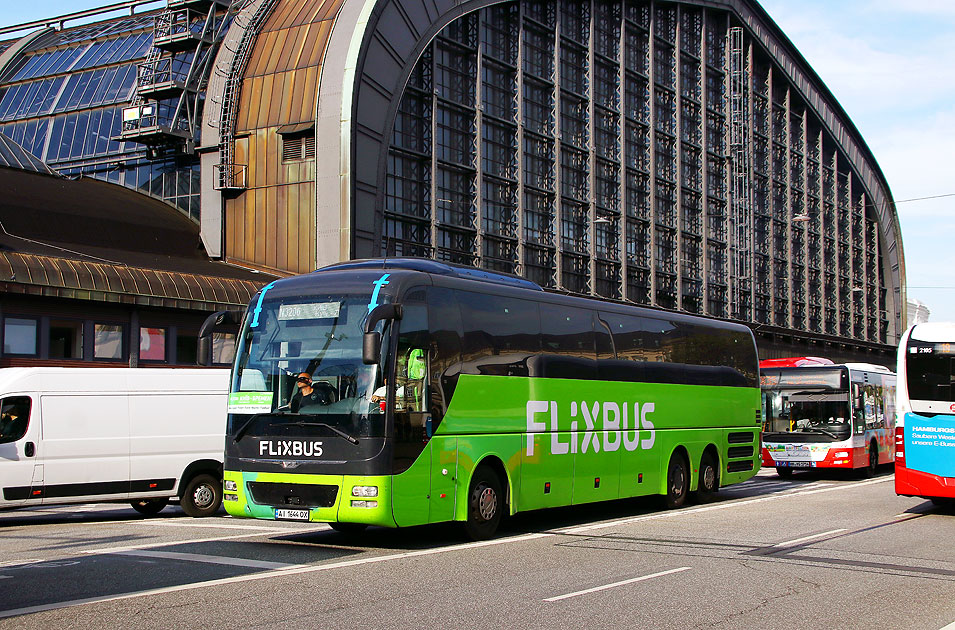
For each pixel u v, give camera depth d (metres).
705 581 11.04
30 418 18.69
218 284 35.56
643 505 21.28
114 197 45.44
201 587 10.44
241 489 13.84
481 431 14.96
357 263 15.38
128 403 19.69
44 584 10.64
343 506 13.10
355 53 41.16
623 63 61.28
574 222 56.56
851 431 29.42
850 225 91.50
